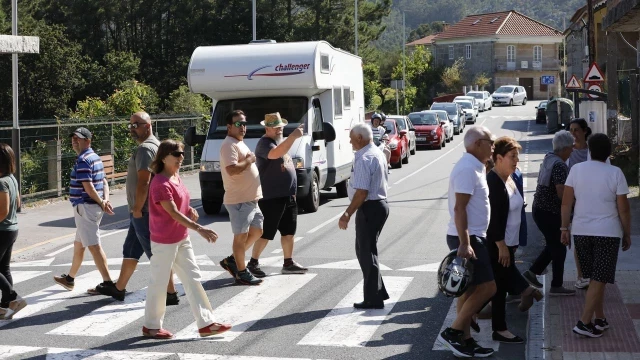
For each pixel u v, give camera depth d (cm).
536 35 10225
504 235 841
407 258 1355
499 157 841
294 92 1952
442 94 9031
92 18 7231
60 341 896
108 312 1025
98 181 1097
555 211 1038
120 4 7256
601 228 869
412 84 9131
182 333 925
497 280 862
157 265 897
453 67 9388
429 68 9275
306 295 1100
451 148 4288
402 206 2056
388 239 1553
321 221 1798
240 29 7119
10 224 982
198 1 7106
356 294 1101
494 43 10169
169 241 892
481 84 9869
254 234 1176
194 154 3275
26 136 2298
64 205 2209
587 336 877
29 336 918
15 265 1378
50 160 2308
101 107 3725
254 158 1147
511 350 847
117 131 2745
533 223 1734
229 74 1909
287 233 1229
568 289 1061
